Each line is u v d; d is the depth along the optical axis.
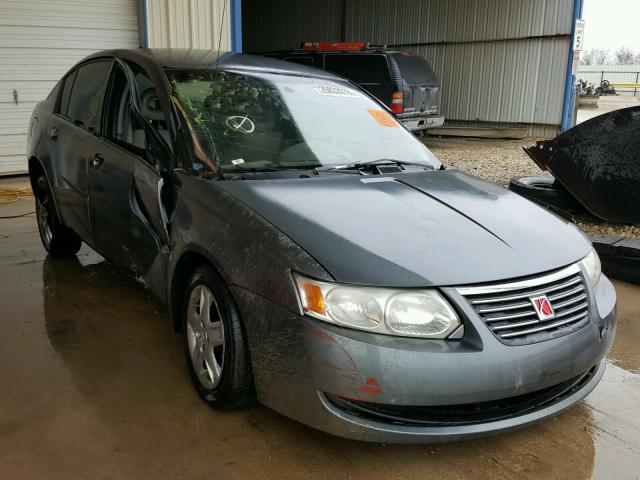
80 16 8.41
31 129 4.81
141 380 2.98
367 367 2.10
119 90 3.67
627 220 5.95
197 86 3.30
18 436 2.51
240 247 2.45
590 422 2.78
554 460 2.47
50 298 4.04
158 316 3.78
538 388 2.27
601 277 2.83
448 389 2.12
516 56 15.06
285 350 2.24
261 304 2.31
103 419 2.64
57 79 8.48
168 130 3.10
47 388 2.89
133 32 8.87
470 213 2.74
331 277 2.18
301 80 3.75
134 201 3.26
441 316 2.16
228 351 2.49
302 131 3.35
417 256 2.30
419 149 3.70
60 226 4.57
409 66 12.72
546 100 14.77
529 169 10.11
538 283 2.34
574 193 6.11
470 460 2.45
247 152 3.07
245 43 21.45
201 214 2.72
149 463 2.35
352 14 18.11
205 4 8.81
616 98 33.97
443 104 16.64
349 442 2.53
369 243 2.34
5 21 7.95
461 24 15.86
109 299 4.04
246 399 2.59
